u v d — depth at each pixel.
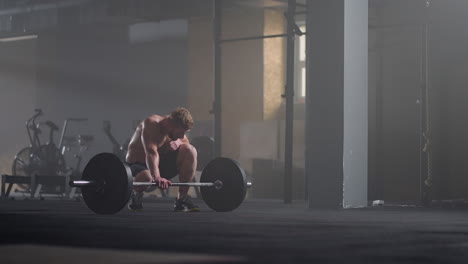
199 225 4.76
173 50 13.41
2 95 15.56
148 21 13.31
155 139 6.35
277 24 12.63
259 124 12.10
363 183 7.99
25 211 6.63
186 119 6.36
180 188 6.65
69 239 3.62
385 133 10.84
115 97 14.12
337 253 3.00
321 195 7.77
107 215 5.92
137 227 4.53
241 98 12.71
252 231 4.25
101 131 14.32
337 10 7.74
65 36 14.60
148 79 13.72
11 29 13.54
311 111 7.85
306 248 3.21
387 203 9.91
